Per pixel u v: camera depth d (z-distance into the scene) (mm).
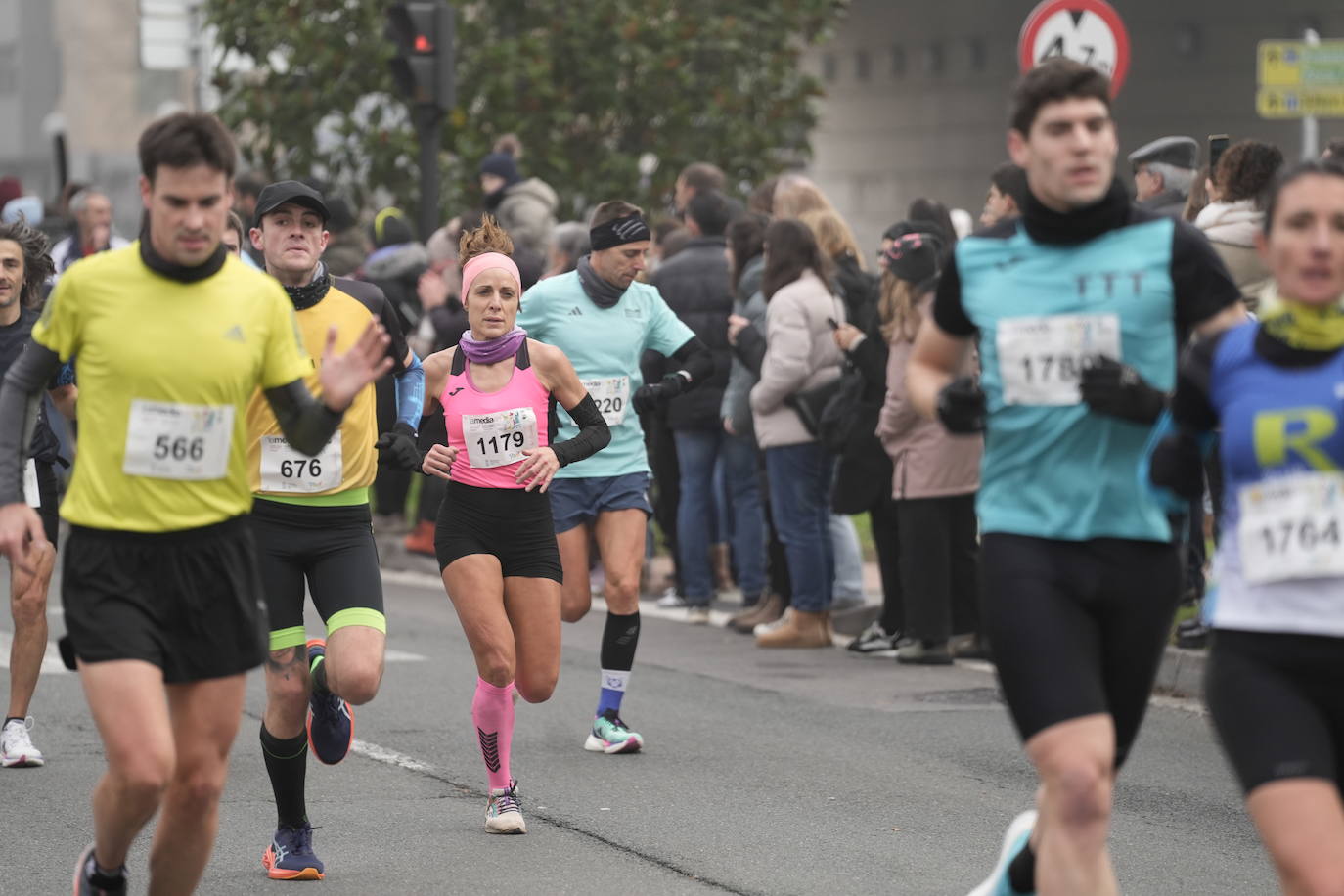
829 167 110688
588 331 27984
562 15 61062
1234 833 22438
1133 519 15102
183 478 15633
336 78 58781
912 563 34281
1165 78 93438
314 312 20922
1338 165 13867
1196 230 15172
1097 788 14242
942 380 16125
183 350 15547
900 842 21984
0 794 24438
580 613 27922
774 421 36000
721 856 21391
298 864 20422
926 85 102750
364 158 61250
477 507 23141
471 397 23266
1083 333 15016
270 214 20641
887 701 31141
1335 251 13609
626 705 30875
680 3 62000
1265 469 13836
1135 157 35312
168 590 15688
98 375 15570
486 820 22719
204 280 15734
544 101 60094
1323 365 13781
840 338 34781
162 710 15383
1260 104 49781
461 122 58594
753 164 62719
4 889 19891
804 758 26766
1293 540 13594
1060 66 15023
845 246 37312
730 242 38344
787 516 36406
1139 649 15227
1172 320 15070
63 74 155000
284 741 20219
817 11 63812
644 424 41906
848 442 35094
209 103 73750
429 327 46000
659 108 61906
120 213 106500
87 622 15461
